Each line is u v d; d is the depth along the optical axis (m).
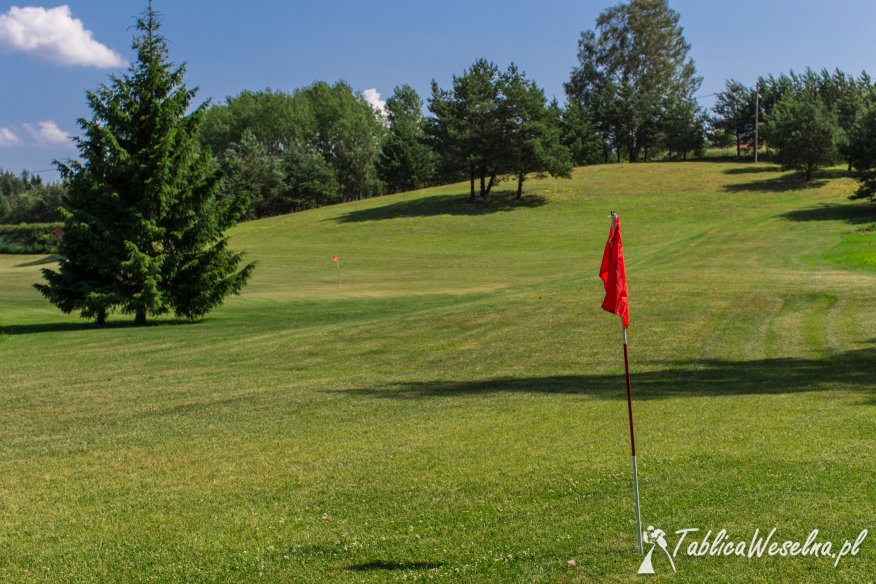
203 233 31.75
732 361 15.75
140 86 31.53
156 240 31.38
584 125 101.62
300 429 11.13
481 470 8.28
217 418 12.41
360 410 12.47
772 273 31.55
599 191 86.81
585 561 5.77
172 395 14.98
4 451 10.60
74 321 32.94
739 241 47.06
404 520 6.88
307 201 106.12
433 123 83.69
